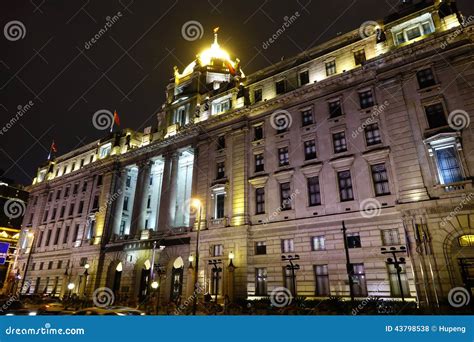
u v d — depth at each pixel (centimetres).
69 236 5359
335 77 3172
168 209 4162
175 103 4841
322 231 2845
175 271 3872
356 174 2841
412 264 2325
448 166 2464
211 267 3344
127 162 5125
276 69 3903
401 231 2498
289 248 3011
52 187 6375
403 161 2603
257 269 3125
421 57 2769
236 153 3666
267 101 3578
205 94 4594
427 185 2452
